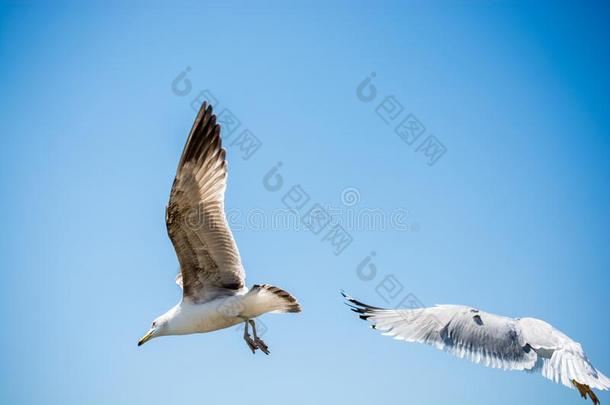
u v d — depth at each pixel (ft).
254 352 43.04
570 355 32.12
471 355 32.76
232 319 43.16
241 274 44.19
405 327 34.17
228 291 44.16
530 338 32.89
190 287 44.34
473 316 33.78
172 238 42.75
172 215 42.32
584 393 32.40
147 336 43.96
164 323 43.98
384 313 35.04
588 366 31.78
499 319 33.78
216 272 43.98
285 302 42.60
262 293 42.42
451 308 34.40
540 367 32.37
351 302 35.86
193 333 43.88
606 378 31.53
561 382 31.63
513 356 32.55
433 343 33.37
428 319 34.09
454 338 33.32
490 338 32.99
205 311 43.16
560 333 33.19
